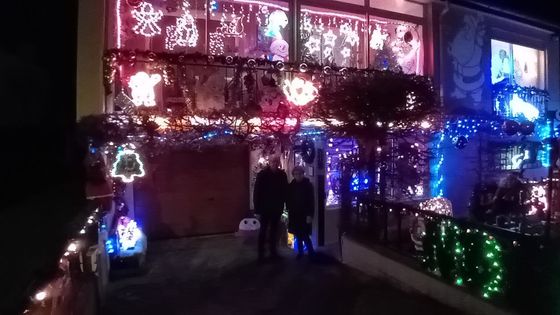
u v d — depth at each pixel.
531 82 12.61
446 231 5.68
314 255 7.67
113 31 7.64
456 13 10.58
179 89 7.83
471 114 10.11
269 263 7.49
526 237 4.76
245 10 8.87
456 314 5.24
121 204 7.34
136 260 6.91
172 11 8.32
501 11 11.13
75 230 4.51
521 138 11.59
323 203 8.59
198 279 6.70
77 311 3.80
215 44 8.69
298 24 9.11
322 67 8.75
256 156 9.96
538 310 4.63
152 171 9.19
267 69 8.37
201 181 9.59
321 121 8.00
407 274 6.23
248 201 9.95
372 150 7.89
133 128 6.70
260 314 5.36
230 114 7.39
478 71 10.92
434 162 10.02
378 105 7.45
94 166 6.52
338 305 5.61
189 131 7.28
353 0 9.66
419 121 8.14
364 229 7.68
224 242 8.99
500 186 8.63
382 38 10.00
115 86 7.50
